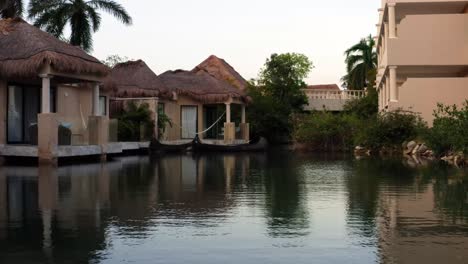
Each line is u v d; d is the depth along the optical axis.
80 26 32.00
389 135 24.19
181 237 6.03
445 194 9.55
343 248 5.51
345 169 15.42
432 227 6.55
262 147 29.86
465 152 17.17
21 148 17.47
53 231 6.32
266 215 7.45
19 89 19.84
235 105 36.25
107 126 20.33
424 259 5.07
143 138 27.02
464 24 25.06
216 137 35.00
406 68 26.41
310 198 9.15
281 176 13.30
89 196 9.37
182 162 19.30
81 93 23.52
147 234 6.18
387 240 5.86
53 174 13.70
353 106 40.59
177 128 32.62
